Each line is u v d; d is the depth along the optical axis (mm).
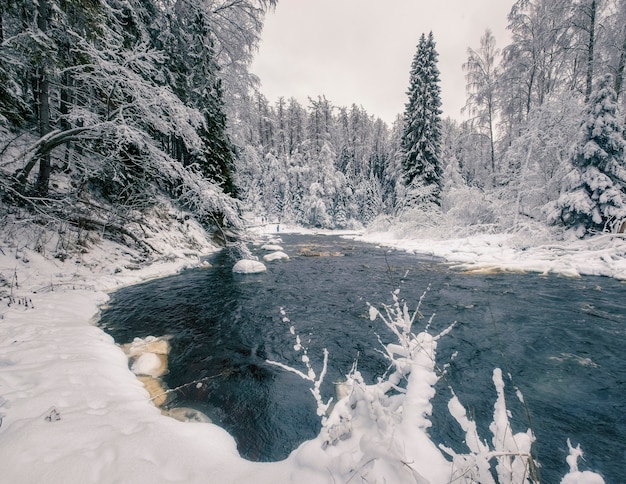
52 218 8625
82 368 3615
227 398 3820
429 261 13617
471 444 1723
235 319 6758
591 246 10992
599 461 2818
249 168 24891
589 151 11328
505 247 13602
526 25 17391
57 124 11477
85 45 8289
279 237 29406
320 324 6500
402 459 1769
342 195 40312
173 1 16125
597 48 15156
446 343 5457
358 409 2324
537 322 6254
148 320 6523
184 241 14812
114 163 10773
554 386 4070
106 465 2072
